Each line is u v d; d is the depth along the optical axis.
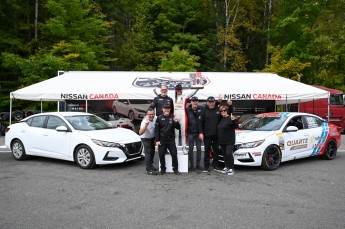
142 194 6.59
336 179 7.80
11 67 23.09
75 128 9.37
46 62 20.48
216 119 8.58
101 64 25.69
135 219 5.18
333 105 19.77
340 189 6.93
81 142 8.95
